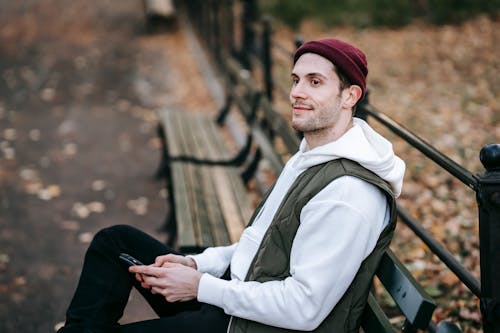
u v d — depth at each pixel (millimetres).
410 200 5102
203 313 2090
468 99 8180
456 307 3525
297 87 2014
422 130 7023
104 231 2326
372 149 1975
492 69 9500
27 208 5496
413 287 1763
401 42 11820
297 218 1947
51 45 13586
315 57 1998
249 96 5848
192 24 14969
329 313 1915
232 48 8953
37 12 17578
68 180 6223
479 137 6656
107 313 2186
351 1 13859
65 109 8961
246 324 1971
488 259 1702
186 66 11461
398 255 4180
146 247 2354
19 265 4371
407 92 8781
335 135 2023
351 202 1854
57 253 4582
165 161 6117
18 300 3883
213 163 5285
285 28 13453
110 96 9680
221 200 4320
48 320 3668
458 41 11375
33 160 6859
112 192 5875
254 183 5539
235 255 2164
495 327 1710
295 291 1856
